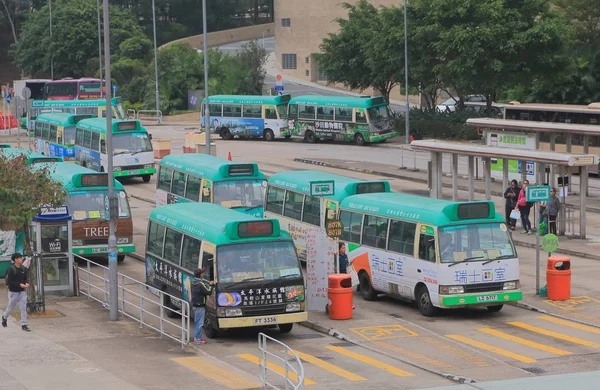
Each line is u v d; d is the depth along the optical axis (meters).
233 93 150.25
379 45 111.88
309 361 35.03
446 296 40.44
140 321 40.59
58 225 46.34
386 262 43.91
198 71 152.12
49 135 93.75
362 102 106.81
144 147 82.75
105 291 44.03
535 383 31.30
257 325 37.72
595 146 85.25
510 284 41.19
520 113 91.62
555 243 44.72
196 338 37.53
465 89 105.88
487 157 64.00
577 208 61.12
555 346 36.75
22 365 33.59
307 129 110.94
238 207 54.62
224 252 37.91
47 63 172.88
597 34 115.44
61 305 44.56
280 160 95.81
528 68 104.25
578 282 48.06
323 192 47.31
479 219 41.41
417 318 41.56
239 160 95.56
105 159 81.38
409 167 88.56
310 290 42.41
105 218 53.00
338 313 41.31
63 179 53.56
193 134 95.94
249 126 114.62
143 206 72.75
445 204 41.94
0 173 42.88
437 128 110.62
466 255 40.72
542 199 45.31
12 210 42.34
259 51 157.50
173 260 42.03
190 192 57.78
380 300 45.53
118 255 54.91
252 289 37.72
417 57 110.00
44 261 46.34
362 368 33.94
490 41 101.44
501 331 39.19
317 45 173.50
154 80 151.12
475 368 33.78
